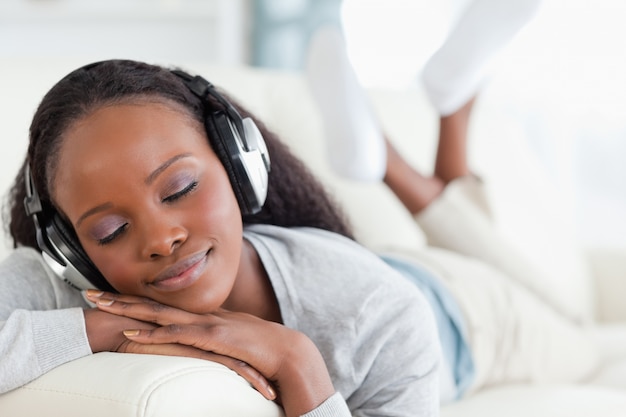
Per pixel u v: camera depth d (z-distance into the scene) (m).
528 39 3.17
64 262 0.85
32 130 0.81
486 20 1.51
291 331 0.81
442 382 1.27
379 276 0.93
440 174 1.67
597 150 3.19
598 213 3.21
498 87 3.22
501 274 1.65
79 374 0.73
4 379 0.74
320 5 3.33
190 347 0.78
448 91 1.55
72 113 0.78
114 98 0.78
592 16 3.12
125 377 0.70
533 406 1.15
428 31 3.35
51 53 3.38
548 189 1.99
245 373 0.77
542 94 3.20
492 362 1.44
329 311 0.90
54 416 0.71
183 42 3.42
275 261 0.91
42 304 0.91
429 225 1.65
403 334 0.91
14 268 0.93
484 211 1.66
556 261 1.83
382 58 3.40
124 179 0.75
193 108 0.82
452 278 1.44
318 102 1.56
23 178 0.98
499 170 1.93
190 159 0.78
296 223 1.05
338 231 1.09
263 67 3.36
